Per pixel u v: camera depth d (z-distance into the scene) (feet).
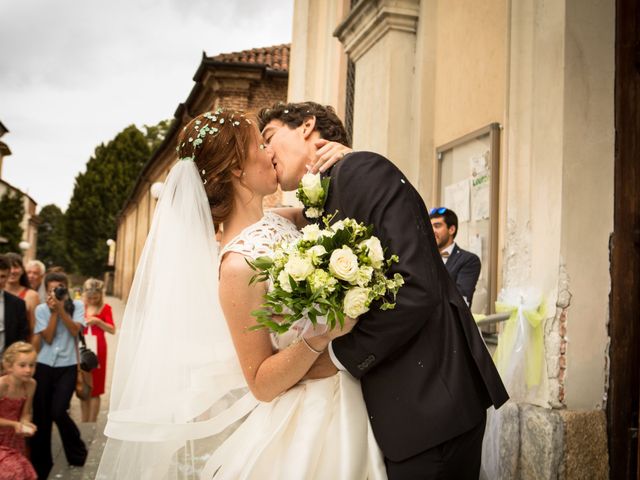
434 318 5.49
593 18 10.16
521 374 10.43
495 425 10.27
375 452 5.43
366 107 17.71
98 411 20.21
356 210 5.52
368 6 16.80
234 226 6.23
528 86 10.89
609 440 9.82
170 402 5.79
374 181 5.54
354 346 5.31
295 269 4.92
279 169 6.59
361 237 5.16
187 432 5.81
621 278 10.05
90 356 16.93
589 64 10.11
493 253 12.89
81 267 170.60
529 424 9.95
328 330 5.27
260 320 5.08
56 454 18.07
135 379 5.86
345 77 23.90
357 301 4.88
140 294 6.13
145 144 175.22
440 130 15.67
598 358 10.03
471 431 5.37
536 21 10.70
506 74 11.53
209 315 5.92
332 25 25.27
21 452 12.85
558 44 10.11
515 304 10.55
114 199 169.17
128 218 125.49
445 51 15.58
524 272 10.78
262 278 5.26
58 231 216.95
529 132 10.83
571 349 9.88
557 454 9.50
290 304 4.93
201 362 5.87
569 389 9.87
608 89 10.21
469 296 12.39
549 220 10.16
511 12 11.36
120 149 171.42
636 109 10.27
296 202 25.48
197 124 6.29
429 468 5.21
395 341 5.19
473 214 13.89
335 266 4.88
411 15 16.28
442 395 5.26
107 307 20.95
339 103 23.93
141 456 6.00
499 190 12.94
